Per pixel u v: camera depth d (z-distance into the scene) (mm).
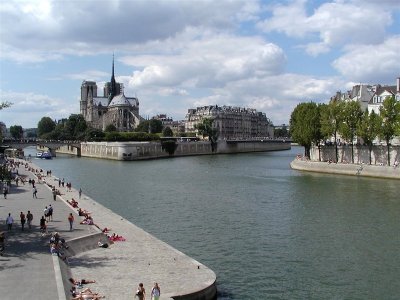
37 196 91875
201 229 67312
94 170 172750
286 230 66000
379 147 142125
